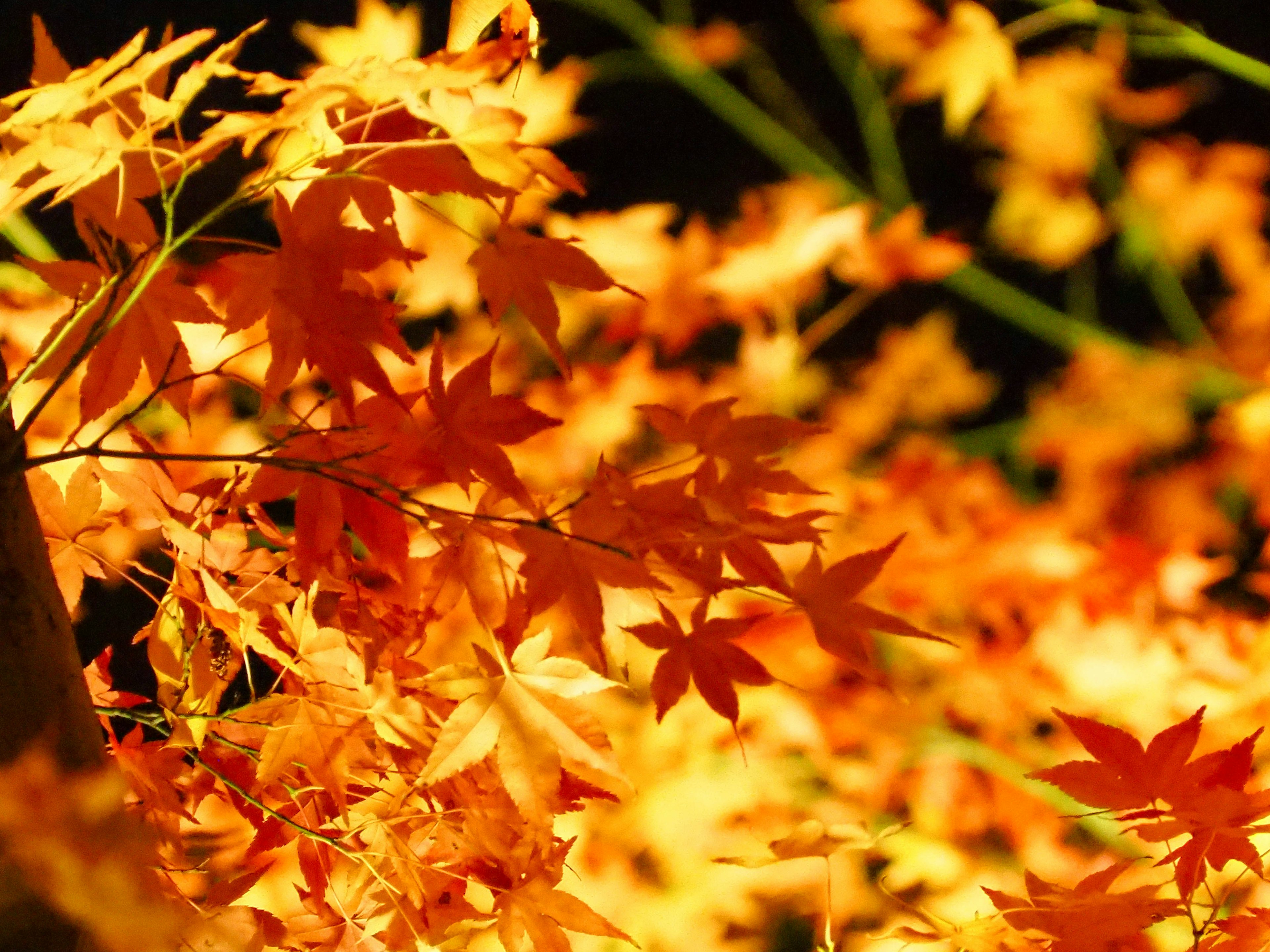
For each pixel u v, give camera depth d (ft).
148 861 6.92
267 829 7.38
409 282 9.76
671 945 9.17
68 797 6.88
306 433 7.11
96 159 6.89
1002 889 9.66
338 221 7.00
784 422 7.17
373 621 7.26
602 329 11.04
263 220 13.11
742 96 15.28
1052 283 15.24
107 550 7.63
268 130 6.89
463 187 7.01
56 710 7.02
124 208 7.02
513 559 7.13
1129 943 7.23
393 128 7.04
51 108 6.87
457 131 6.91
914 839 9.75
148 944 6.87
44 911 6.88
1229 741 8.71
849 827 7.34
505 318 10.91
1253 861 7.15
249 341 8.07
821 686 9.25
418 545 7.27
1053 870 9.50
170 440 8.06
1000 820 9.61
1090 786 7.18
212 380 8.08
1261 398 10.53
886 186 14.87
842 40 15.85
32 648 7.00
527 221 9.73
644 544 7.11
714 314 9.73
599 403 9.12
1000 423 14.51
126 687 11.99
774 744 9.40
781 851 7.32
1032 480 12.59
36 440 7.91
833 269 10.84
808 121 15.35
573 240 7.08
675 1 15.26
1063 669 9.17
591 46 15.90
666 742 9.29
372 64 6.88
